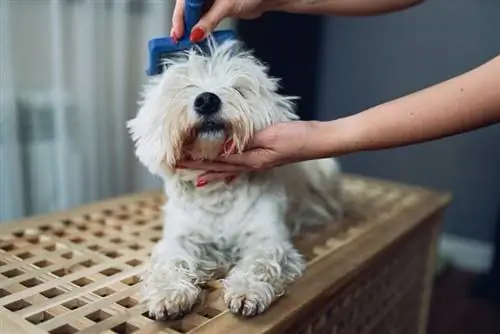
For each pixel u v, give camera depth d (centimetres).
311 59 215
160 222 104
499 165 195
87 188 132
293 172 98
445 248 205
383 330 108
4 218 119
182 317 70
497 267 176
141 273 82
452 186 203
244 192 87
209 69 80
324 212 105
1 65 113
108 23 131
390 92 209
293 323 73
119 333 68
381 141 72
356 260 87
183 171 83
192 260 82
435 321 162
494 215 198
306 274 81
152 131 79
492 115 68
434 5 196
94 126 131
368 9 101
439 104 69
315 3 99
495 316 166
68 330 67
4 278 80
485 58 193
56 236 96
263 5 93
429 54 200
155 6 137
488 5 189
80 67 127
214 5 84
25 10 117
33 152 123
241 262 82
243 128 75
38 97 122
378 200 118
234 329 66
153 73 83
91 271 82
